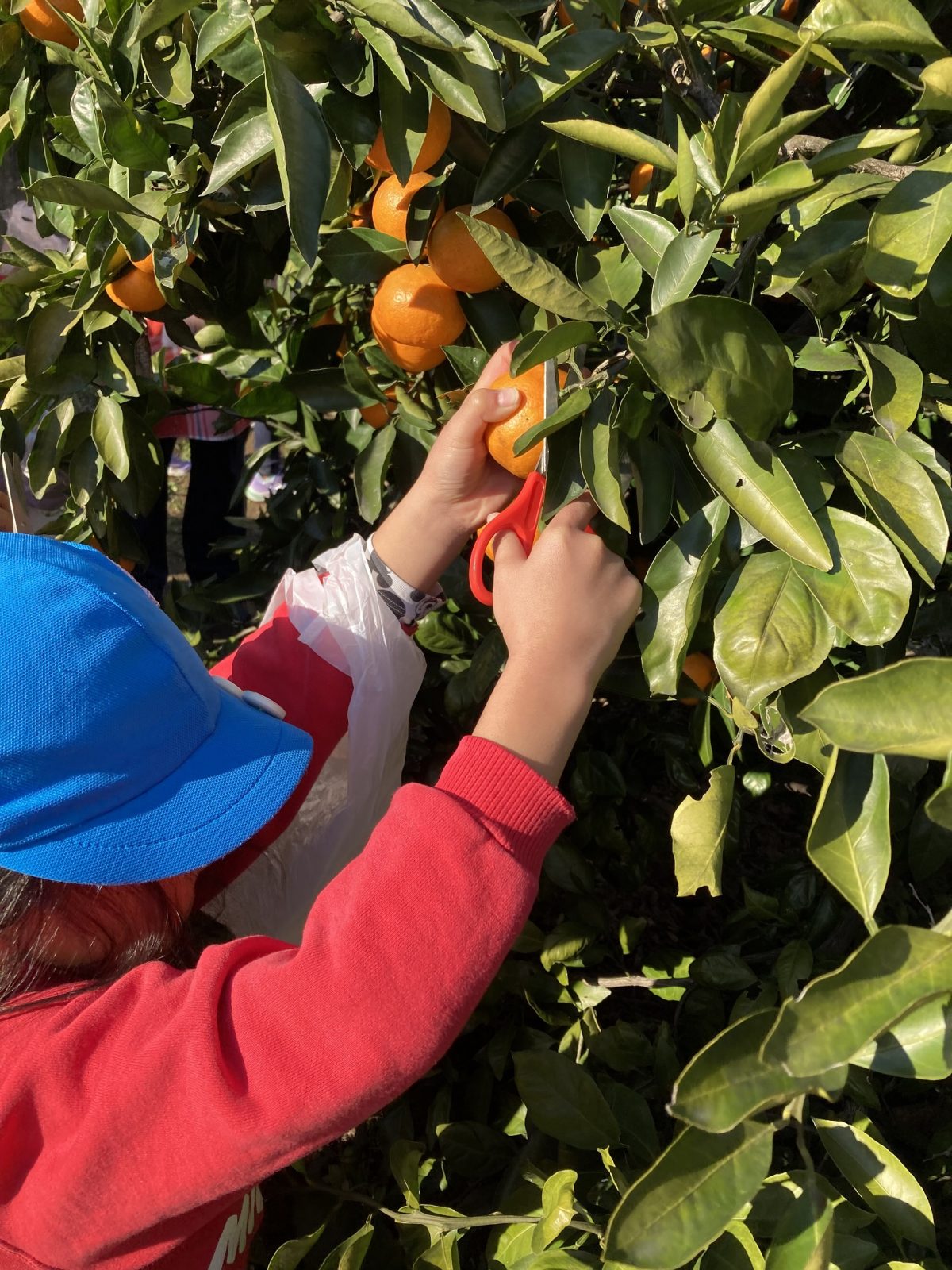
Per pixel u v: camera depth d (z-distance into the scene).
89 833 0.90
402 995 0.79
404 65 1.04
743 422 0.91
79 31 1.29
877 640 0.92
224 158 1.14
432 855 0.81
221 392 1.70
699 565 1.00
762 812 2.28
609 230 1.46
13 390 1.49
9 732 0.87
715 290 1.20
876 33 0.95
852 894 0.85
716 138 0.93
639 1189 0.73
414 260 1.22
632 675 1.34
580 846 1.75
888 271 0.92
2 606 0.90
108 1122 0.78
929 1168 1.43
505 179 1.16
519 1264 1.12
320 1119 0.78
